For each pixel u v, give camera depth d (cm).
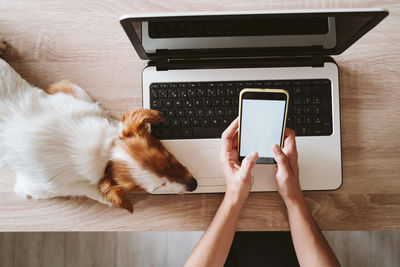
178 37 65
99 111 83
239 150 76
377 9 57
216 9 84
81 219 83
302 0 84
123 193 74
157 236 137
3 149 76
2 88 78
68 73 85
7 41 85
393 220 81
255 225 82
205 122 81
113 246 138
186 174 77
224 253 74
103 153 76
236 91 81
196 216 82
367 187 81
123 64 85
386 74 83
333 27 65
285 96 71
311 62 80
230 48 71
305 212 75
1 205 83
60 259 139
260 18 60
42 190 78
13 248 140
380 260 132
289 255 97
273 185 80
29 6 85
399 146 82
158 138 81
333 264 70
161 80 81
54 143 75
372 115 83
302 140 80
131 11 85
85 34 85
